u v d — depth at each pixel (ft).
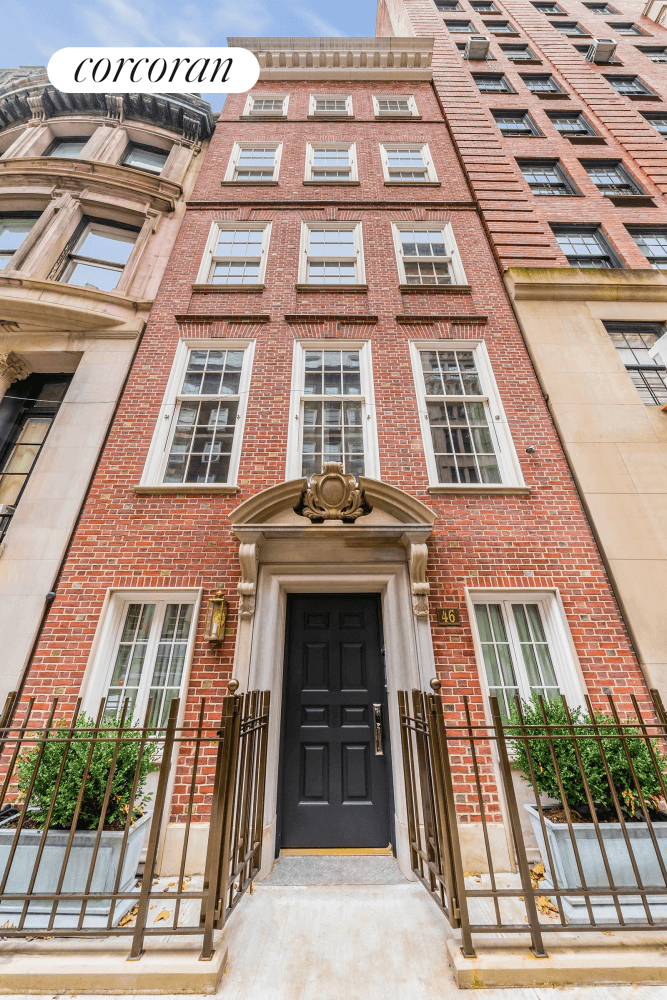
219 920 9.40
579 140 38.40
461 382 23.75
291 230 29.96
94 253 29.53
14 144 34.99
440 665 16.26
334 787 15.47
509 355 24.13
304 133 36.73
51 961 8.86
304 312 25.82
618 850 11.17
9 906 10.74
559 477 20.42
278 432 21.31
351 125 37.47
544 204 33.01
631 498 19.58
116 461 20.45
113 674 16.72
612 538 18.67
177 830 14.08
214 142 35.73
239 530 17.16
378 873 13.32
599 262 30.55
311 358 24.32
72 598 17.24
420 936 10.08
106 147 34.14
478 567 18.04
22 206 30.86
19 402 24.88
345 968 9.11
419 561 17.02
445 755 10.29
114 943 9.60
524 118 41.04
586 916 10.53
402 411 22.08
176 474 20.94
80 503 19.22
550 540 18.76
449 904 9.84
